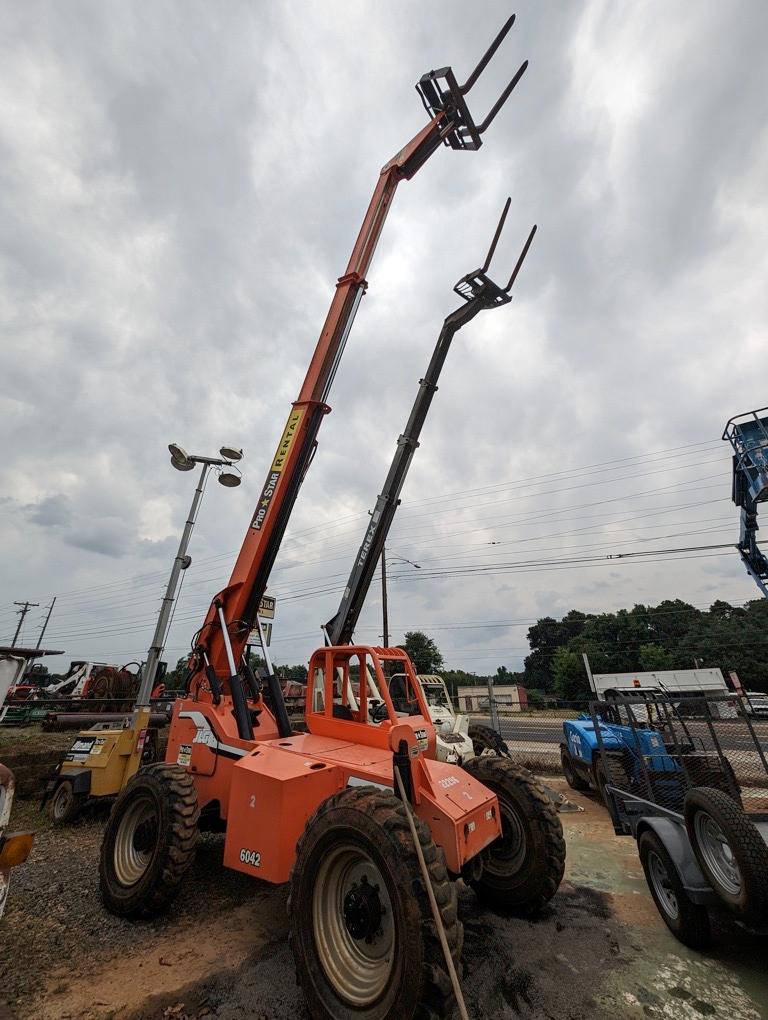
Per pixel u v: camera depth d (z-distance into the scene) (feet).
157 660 24.18
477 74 24.47
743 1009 9.55
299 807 11.49
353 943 9.55
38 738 32.50
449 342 30.32
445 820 10.56
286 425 20.38
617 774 20.77
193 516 26.23
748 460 39.73
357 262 22.41
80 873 16.49
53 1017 9.23
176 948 11.69
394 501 28.60
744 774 16.89
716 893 11.23
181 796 13.84
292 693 56.18
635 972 10.82
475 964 11.12
